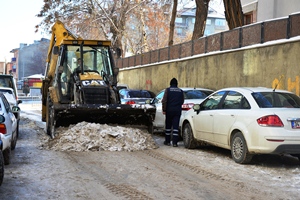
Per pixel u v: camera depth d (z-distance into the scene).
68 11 36.09
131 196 6.64
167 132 12.38
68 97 13.28
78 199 6.45
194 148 11.66
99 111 11.55
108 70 13.67
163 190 7.03
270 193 6.93
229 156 10.45
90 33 37.75
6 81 18.92
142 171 8.47
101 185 7.30
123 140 11.16
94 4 36.62
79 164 9.05
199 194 6.82
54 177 7.83
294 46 13.64
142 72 29.11
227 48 18.05
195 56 20.72
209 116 10.61
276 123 8.56
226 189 7.15
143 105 11.91
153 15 38.47
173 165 9.13
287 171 8.72
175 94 12.04
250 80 16.12
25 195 6.61
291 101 9.43
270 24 15.16
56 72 13.64
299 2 19.70
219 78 18.53
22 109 35.41
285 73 14.02
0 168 6.70
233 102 9.94
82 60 13.09
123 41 41.19
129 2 36.19
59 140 11.14
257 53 15.69
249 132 8.96
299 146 8.53
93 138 11.08
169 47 24.61
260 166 9.17
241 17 19.92
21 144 11.96
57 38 15.20
